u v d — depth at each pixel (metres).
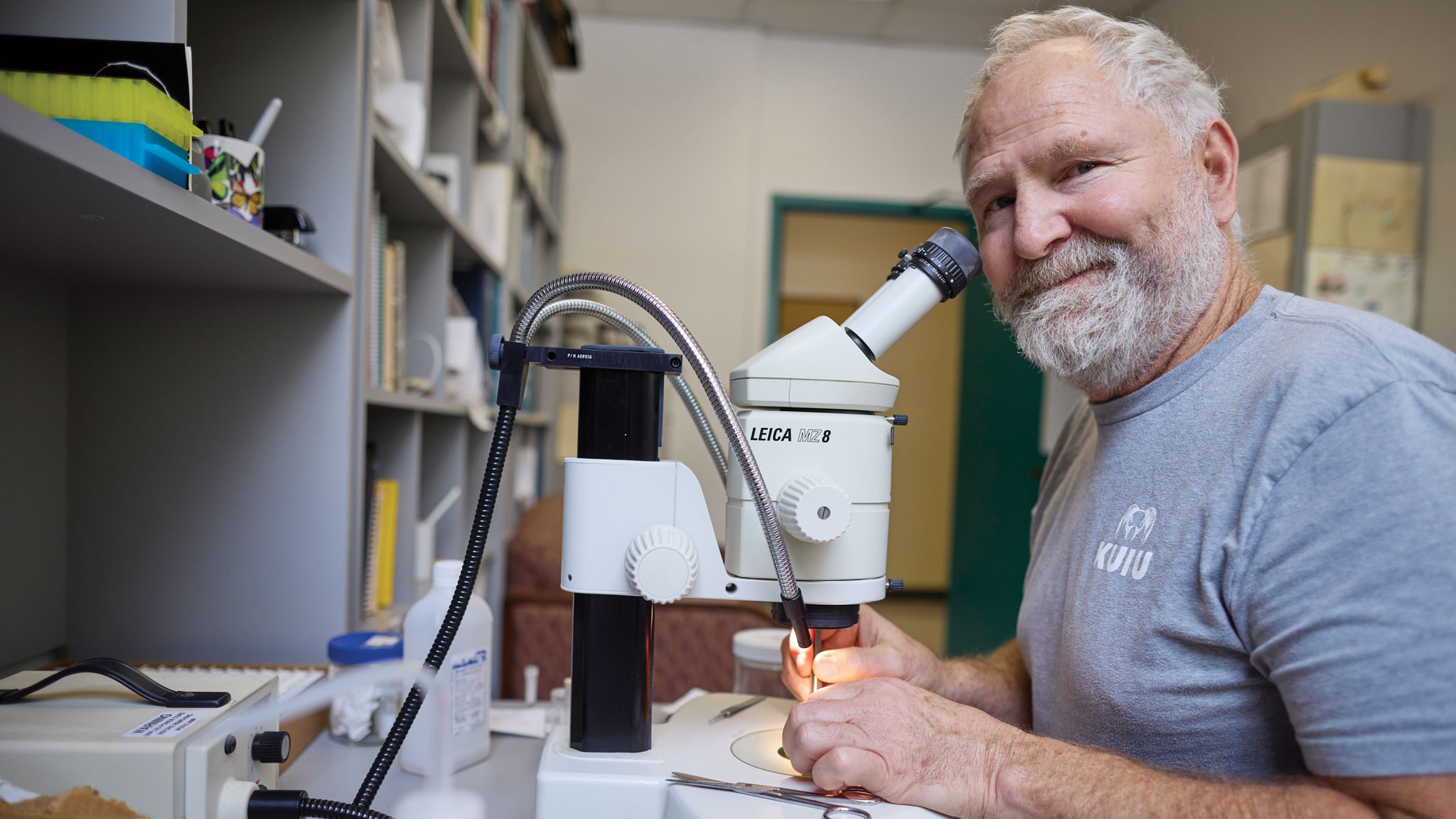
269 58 1.11
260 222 0.92
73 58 0.66
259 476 1.09
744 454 0.62
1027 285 0.88
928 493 5.93
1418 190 1.94
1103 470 0.90
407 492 1.52
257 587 1.09
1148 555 0.80
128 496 1.08
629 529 0.69
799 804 0.65
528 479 3.01
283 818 0.62
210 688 0.68
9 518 0.96
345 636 0.99
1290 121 2.14
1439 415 0.62
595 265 3.97
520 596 2.22
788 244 6.10
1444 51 1.87
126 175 0.58
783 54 4.09
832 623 0.69
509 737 1.01
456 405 1.66
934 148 4.14
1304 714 0.62
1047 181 0.85
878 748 0.67
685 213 4.00
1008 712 1.04
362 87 1.14
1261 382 0.75
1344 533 0.62
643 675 0.73
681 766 0.70
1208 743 0.75
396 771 0.89
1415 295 1.95
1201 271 0.83
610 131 3.98
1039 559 1.04
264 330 1.09
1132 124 0.82
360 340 1.14
